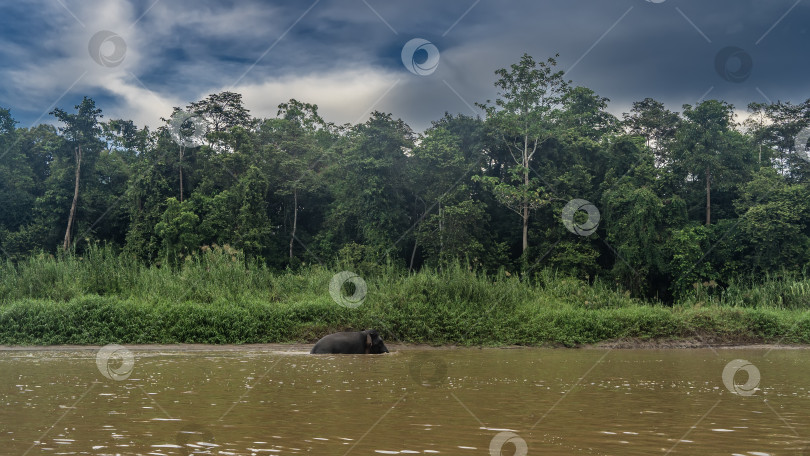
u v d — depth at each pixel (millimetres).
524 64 45031
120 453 5043
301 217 55719
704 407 7559
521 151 47125
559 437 5762
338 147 54562
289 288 22109
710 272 40844
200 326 18359
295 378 10125
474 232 44469
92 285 20141
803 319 22109
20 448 5211
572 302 23344
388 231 45781
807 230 44000
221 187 51562
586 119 53250
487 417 6730
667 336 20609
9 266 20969
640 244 40688
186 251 44188
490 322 19812
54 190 49062
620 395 8547
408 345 19047
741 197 45250
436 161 46219
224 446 5301
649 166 44969
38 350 15969
